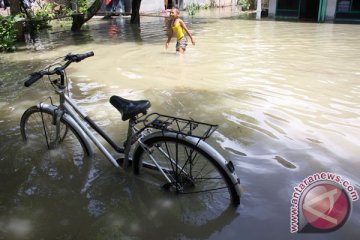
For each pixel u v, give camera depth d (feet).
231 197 10.92
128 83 24.09
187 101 20.24
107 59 31.65
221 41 39.86
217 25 55.11
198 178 11.93
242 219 10.48
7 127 17.40
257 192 11.65
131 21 59.72
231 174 10.55
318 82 23.30
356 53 32.60
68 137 15.65
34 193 12.07
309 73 25.58
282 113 18.07
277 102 19.69
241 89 22.13
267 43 38.37
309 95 20.75
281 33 46.16
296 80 23.84
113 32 49.83
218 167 10.62
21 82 25.29
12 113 19.30
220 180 12.11
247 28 51.34
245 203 11.13
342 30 48.91
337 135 15.48
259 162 13.44
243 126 16.62
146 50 35.40
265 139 15.26
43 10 58.65
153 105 19.76
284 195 11.48
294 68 27.12
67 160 13.99
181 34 32.60
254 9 88.22
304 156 13.79
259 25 55.06
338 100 19.83
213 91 21.89
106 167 13.39
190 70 27.12
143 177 12.54
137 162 12.34
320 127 16.33
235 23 57.82
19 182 12.73
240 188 10.76
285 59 30.22
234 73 25.91
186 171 12.48
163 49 35.76
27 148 15.02
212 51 34.09
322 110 18.37
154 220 10.61
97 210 11.13
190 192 11.69
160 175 12.46
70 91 22.56
